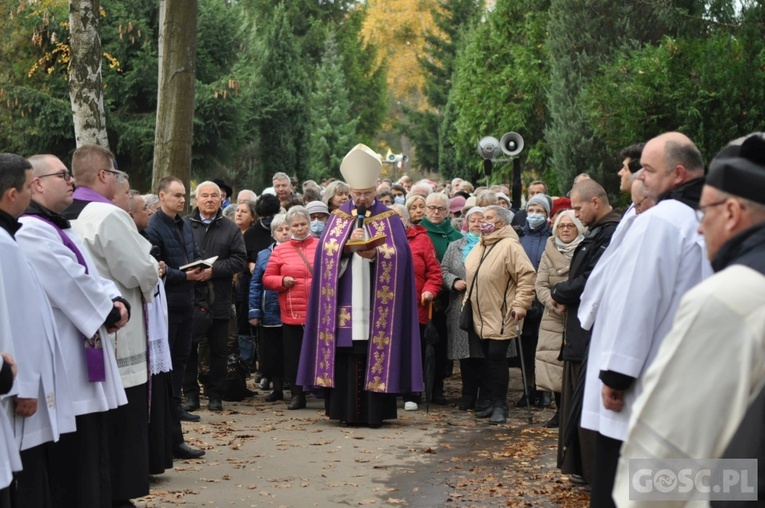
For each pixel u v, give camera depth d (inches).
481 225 341.1
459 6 1852.9
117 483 214.1
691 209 159.0
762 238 95.8
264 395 394.0
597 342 170.4
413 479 250.7
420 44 2180.1
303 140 1395.2
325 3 1903.3
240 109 1033.5
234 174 1349.7
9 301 168.6
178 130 461.7
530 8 994.1
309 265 360.8
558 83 745.6
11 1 896.3
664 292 155.6
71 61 464.4
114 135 995.3
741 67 495.2
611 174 709.3
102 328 195.0
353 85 1936.5
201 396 385.1
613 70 550.3
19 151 989.8
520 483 246.4
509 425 327.9
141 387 219.1
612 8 717.3
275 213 403.5
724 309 90.5
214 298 341.1
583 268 238.2
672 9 592.4
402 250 329.1
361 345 323.6
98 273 204.4
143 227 262.7
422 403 375.9
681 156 162.2
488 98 1030.4
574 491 235.9
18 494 174.7
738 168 97.2
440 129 1636.3
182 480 247.1
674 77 508.7
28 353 170.2
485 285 333.7
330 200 402.6
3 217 172.1
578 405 205.6
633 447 94.8
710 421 90.2
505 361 333.4
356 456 277.7
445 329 369.4
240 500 228.5
